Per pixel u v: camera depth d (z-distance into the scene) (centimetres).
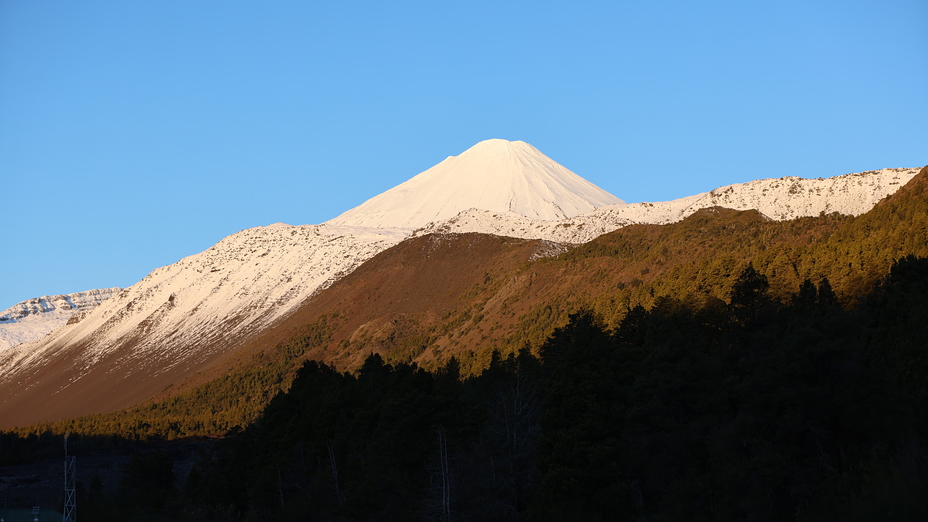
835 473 3803
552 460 4947
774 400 4153
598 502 4709
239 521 6994
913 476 2852
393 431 6059
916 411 4359
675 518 4338
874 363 4478
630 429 4972
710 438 4475
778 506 3891
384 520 5534
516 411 5503
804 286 6556
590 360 5369
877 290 6500
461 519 5103
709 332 6606
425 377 6881
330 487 6419
